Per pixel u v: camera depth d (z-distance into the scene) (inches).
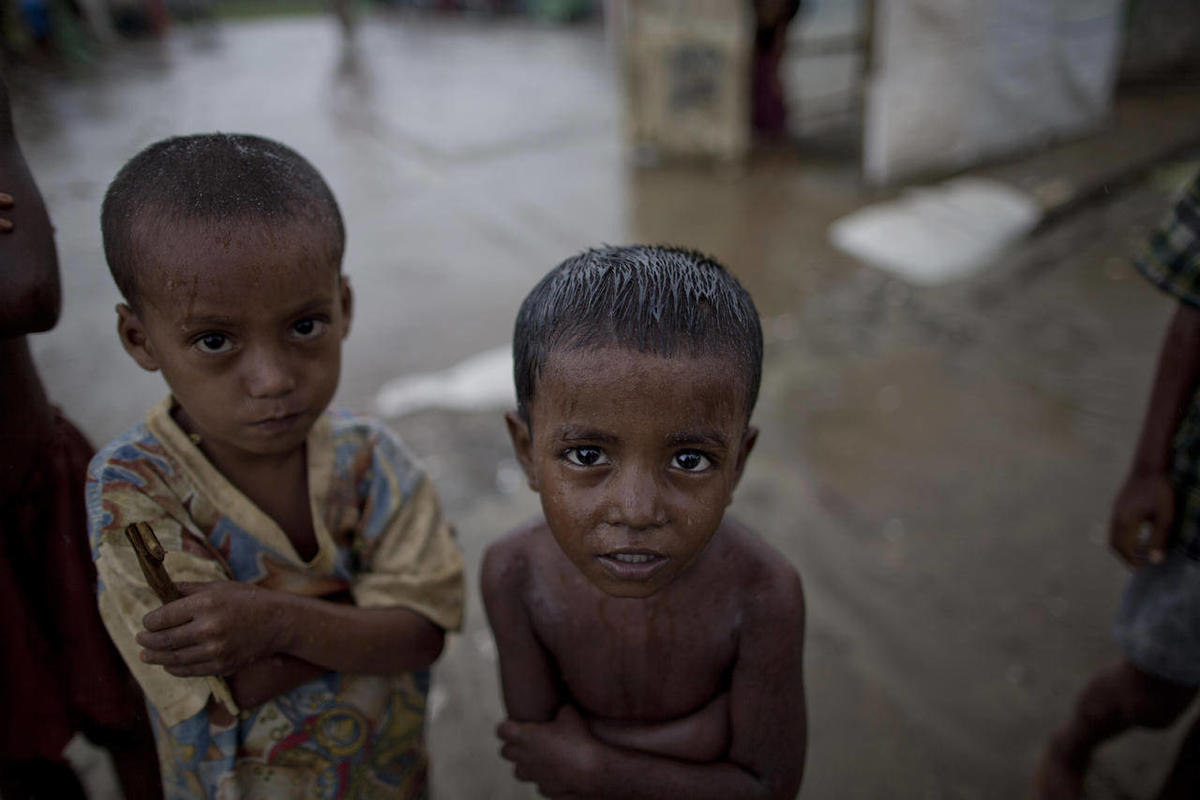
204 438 45.1
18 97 329.4
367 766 49.9
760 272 186.4
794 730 48.0
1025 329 158.4
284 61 464.1
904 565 104.1
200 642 38.9
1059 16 233.1
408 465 52.1
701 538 38.0
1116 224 201.3
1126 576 101.4
